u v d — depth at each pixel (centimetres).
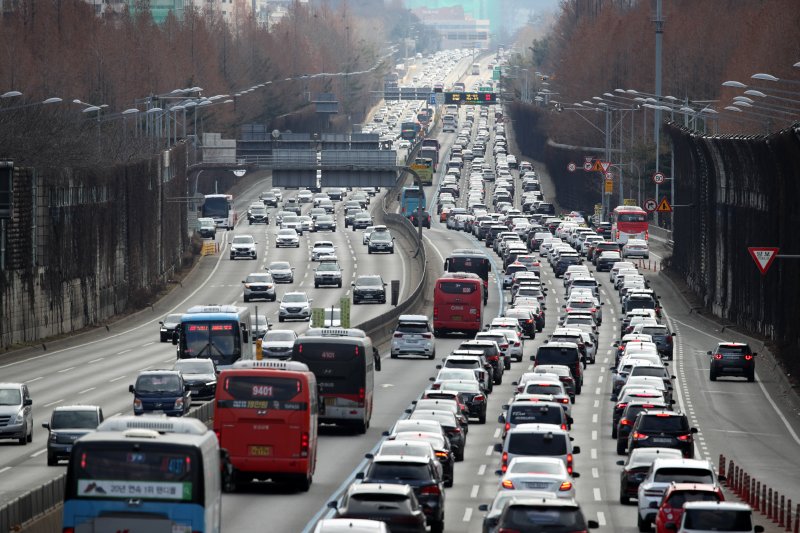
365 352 17175
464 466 15275
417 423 13775
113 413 18388
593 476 14800
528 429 12388
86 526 8162
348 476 14012
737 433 18900
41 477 13950
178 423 8656
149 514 8162
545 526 8812
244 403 12694
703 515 9475
